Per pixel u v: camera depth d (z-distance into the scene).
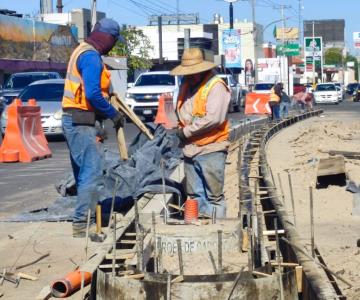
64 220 11.69
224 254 9.05
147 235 9.20
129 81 66.56
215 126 10.10
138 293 7.43
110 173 11.64
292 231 9.38
